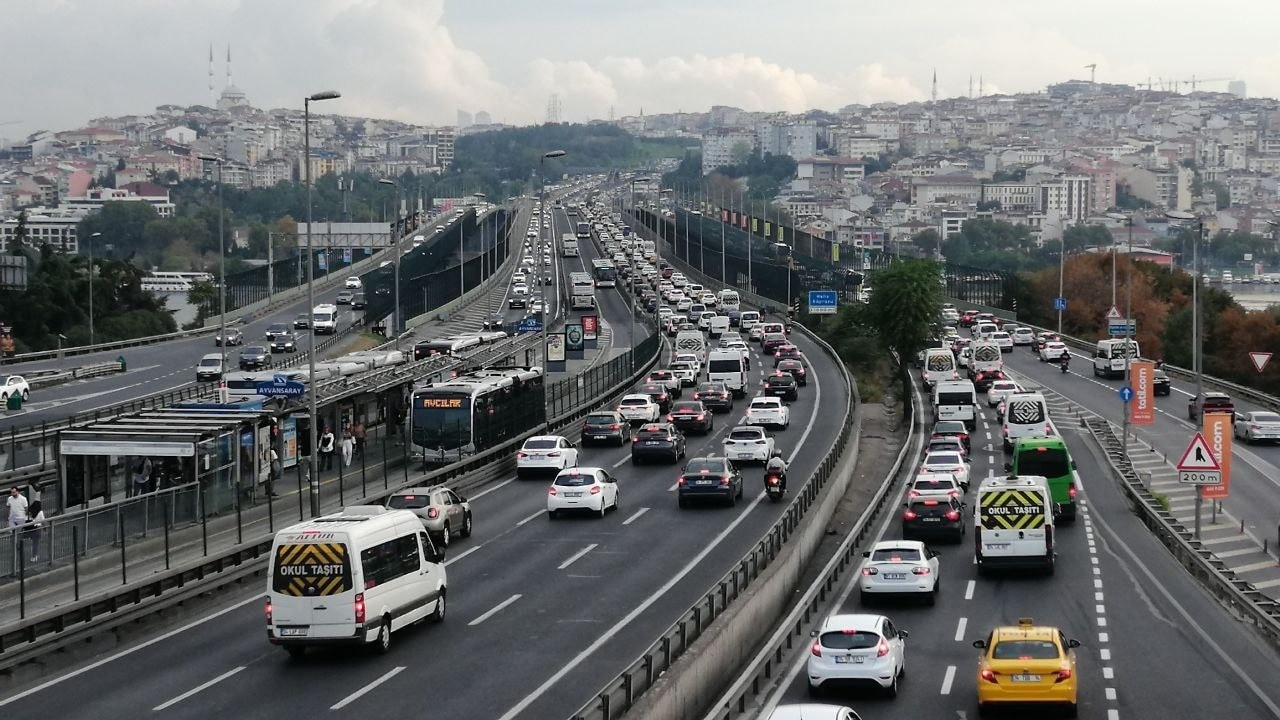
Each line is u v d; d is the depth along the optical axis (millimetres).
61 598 39531
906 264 104062
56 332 171125
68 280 180500
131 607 40688
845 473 69688
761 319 174625
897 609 44438
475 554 52531
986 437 95125
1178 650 38938
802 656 38125
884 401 114188
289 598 35844
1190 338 156250
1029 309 191125
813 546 53656
